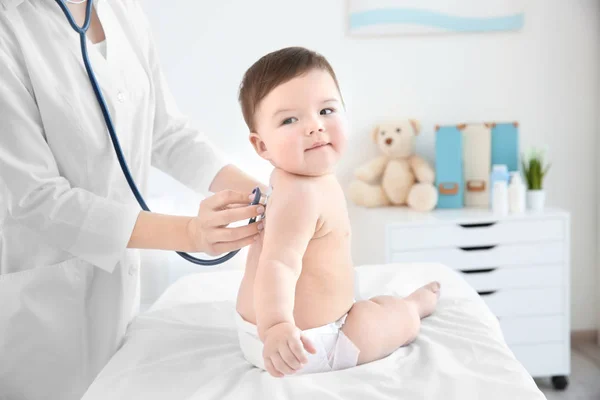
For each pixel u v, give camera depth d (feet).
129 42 4.50
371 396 3.15
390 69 9.15
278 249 3.26
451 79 9.22
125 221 3.65
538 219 8.16
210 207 3.62
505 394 3.15
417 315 3.97
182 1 8.80
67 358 3.98
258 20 8.91
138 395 3.38
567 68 9.29
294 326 2.97
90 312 4.04
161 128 4.93
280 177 3.51
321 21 8.98
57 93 3.80
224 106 9.00
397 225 8.07
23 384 3.95
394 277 5.17
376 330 3.66
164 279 8.29
